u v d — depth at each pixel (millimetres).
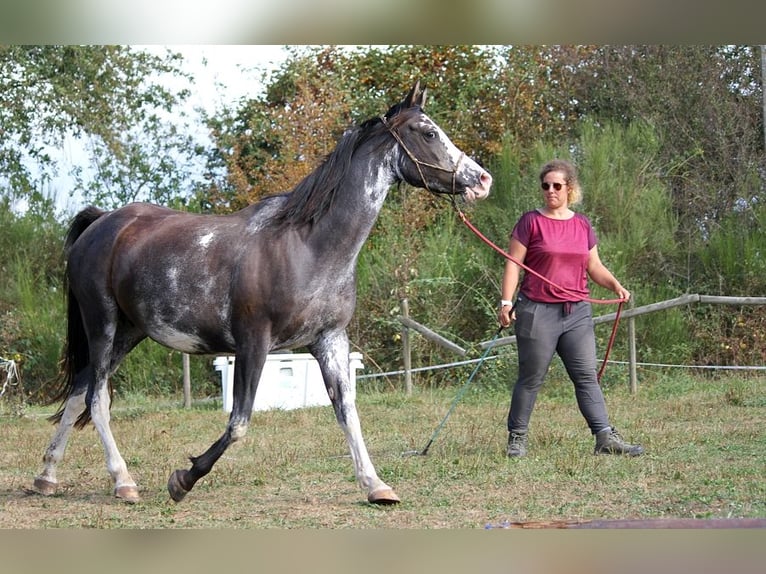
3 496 6680
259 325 5953
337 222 5953
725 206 16312
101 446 9031
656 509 5672
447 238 15172
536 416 10086
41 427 11102
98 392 6645
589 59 17578
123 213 6758
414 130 6090
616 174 15742
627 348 13672
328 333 6176
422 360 14617
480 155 17594
